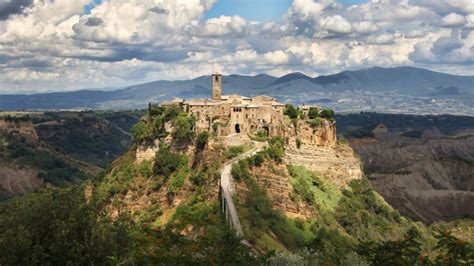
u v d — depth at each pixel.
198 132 192.50
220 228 104.31
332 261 79.06
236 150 180.62
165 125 194.62
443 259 60.81
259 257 79.81
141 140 194.75
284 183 170.00
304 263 75.44
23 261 60.81
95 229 65.38
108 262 64.44
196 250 74.81
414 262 65.00
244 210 139.88
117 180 190.50
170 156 185.00
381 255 68.56
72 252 61.78
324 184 199.50
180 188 173.00
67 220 64.94
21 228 62.47
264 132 199.62
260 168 172.25
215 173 163.00
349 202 198.25
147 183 183.75
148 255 69.38
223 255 74.88
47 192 73.31
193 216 130.88
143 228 80.31
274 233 141.38
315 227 159.12
